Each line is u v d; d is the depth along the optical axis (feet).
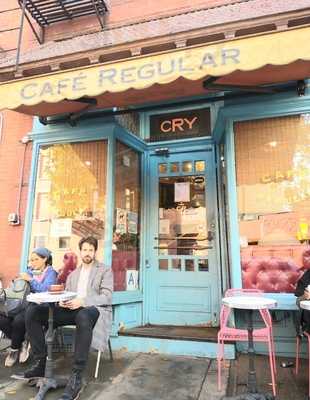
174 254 15.55
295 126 13.06
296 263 12.18
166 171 16.48
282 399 8.95
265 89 12.75
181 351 12.41
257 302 8.70
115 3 18.43
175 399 8.99
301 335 10.39
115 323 13.50
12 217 16.56
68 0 18.49
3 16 19.99
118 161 15.43
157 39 10.63
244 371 10.79
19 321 11.32
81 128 15.56
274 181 12.92
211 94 15.10
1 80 12.62
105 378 10.35
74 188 15.44
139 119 17.10
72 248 14.89
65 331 13.19
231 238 12.80
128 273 15.01
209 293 14.71
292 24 9.89
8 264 16.39
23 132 17.60
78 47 14.08
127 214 15.53
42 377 10.05
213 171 15.81
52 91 11.46
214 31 10.16
